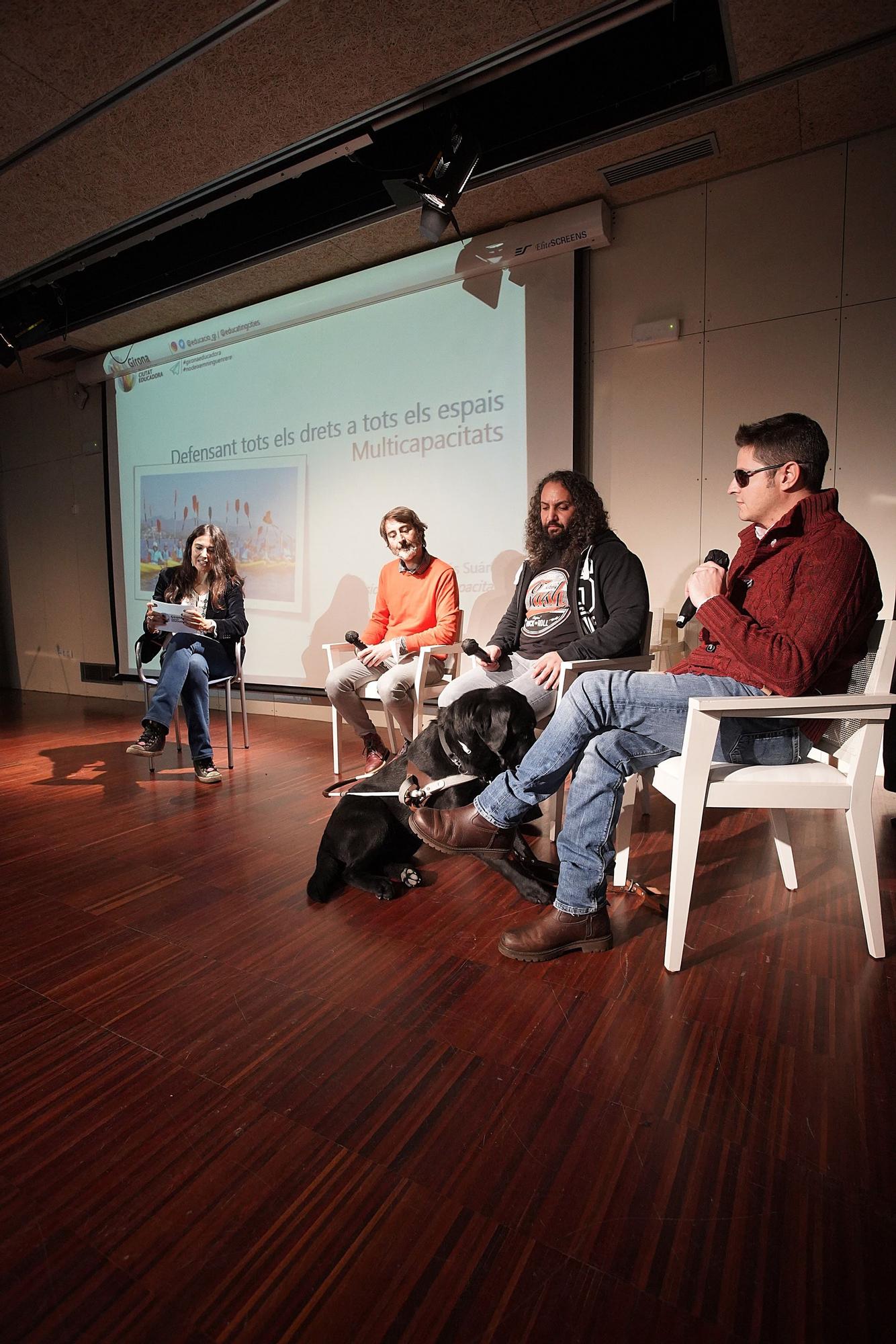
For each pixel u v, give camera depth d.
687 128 2.93
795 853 2.25
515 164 3.19
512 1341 0.78
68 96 2.73
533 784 1.70
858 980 1.51
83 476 6.07
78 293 4.96
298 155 3.14
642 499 3.58
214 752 3.86
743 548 1.78
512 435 3.84
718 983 1.51
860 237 3.03
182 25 2.38
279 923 1.84
